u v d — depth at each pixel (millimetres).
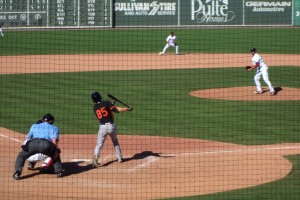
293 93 65438
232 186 35531
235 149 43562
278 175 37469
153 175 37625
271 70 82125
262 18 145000
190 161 40406
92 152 42719
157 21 142750
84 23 137125
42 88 68062
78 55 96562
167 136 47750
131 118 53906
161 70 82188
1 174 37844
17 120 52906
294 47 108000
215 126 50969
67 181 36562
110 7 138500
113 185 35844
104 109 39188
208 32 131375
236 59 92438
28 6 133375
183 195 34125
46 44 109750
